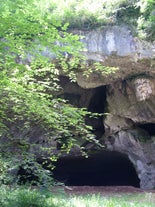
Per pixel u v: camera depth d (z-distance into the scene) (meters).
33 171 7.20
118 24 11.53
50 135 7.36
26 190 7.87
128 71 12.94
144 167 17.33
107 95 15.53
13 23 4.70
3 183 8.47
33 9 5.03
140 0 11.16
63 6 11.38
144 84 13.22
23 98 5.86
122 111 15.35
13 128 7.91
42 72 7.30
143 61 11.88
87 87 14.00
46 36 5.00
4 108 6.31
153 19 10.77
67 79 14.70
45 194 7.73
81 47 5.74
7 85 5.45
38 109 5.68
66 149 7.37
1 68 5.62
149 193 11.76
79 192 12.76
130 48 11.48
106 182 20.52
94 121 17.09
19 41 5.01
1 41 4.88
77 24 11.58
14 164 6.99
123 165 19.27
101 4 11.88
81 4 11.86
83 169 19.72
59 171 19.62
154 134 17.16
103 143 17.48
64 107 5.92
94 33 11.59
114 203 8.54
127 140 16.94
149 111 14.59
